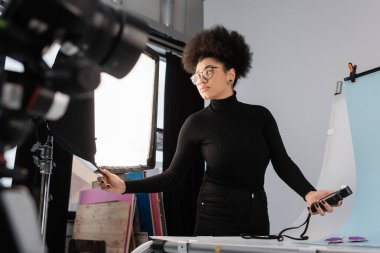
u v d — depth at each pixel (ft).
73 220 7.45
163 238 2.86
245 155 4.17
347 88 5.77
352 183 5.07
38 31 0.93
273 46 9.39
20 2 0.88
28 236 0.83
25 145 5.86
